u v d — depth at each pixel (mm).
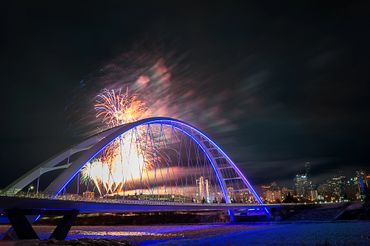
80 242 44281
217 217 193875
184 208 89500
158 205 71188
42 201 45406
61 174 52812
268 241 80562
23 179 51469
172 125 99438
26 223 45906
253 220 175750
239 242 79688
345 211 176125
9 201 42406
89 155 56469
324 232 101500
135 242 81750
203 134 120562
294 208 182375
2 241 41062
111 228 181125
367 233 94938
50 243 40875
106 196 64250
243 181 145875
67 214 53062
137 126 74875
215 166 139000
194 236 101438
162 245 73375
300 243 74625
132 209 68438
